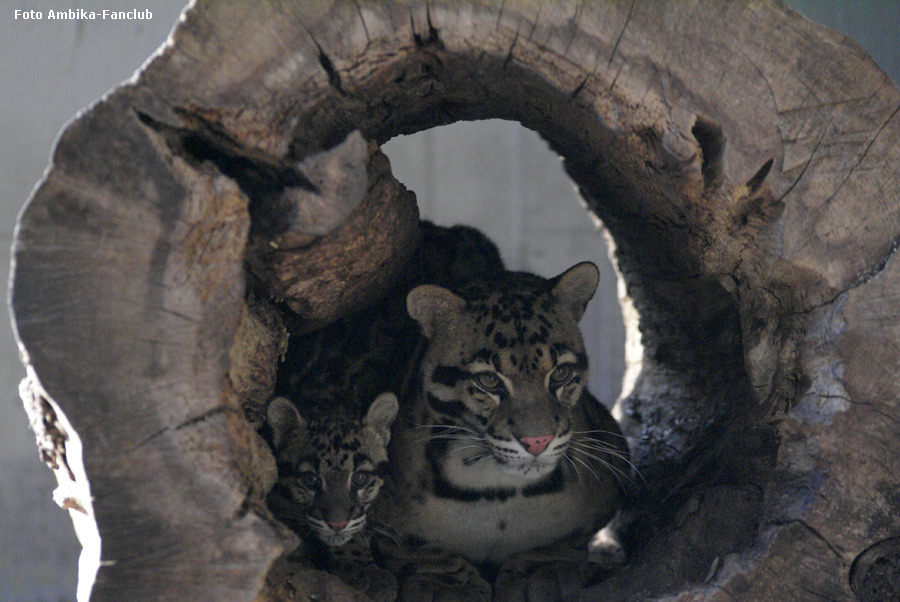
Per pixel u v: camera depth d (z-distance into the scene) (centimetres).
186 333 290
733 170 325
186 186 286
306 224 300
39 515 936
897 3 1035
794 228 331
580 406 481
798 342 345
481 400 426
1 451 936
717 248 361
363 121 354
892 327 330
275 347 371
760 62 323
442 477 439
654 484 523
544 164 1132
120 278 286
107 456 286
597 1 312
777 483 341
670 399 572
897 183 333
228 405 299
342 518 434
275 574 333
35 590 918
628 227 512
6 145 971
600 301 1123
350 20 299
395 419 469
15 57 973
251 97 294
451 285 495
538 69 314
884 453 330
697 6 318
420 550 445
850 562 327
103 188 284
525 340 430
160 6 988
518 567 434
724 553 362
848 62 328
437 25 305
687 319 551
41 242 281
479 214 1134
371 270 397
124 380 286
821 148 329
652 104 318
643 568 389
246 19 292
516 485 438
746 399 475
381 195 352
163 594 288
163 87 286
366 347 505
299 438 454
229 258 295
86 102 981
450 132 1128
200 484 290
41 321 282
